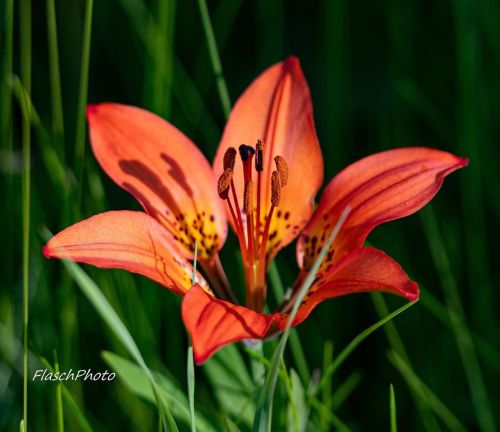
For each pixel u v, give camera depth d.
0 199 0.56
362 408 0.56
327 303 0.56
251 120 0.49
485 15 0.60
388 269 0.44
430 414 0.51
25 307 0.45
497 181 0.59
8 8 0.51
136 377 0.46
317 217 0.48
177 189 0.48
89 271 0.51
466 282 0.58
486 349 0.54
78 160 0.51
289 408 0.47
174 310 0.54
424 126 0.61
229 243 0.57
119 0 0.59
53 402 0.52
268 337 0.46
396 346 0.52
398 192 0.47
